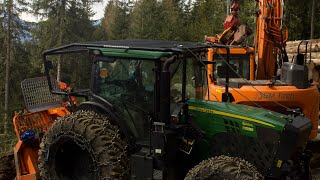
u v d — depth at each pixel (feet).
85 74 20.54
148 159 17.34
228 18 35.14
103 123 18.17
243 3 88.63
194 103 18.54
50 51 20.27
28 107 23.62
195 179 16.05
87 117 18.42
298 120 17.10
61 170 19.13
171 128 17.02
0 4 108.17
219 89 25.54
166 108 16.72
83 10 111.04
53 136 18.86
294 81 26.13
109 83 18.84
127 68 18.28
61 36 106.32
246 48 31.86
